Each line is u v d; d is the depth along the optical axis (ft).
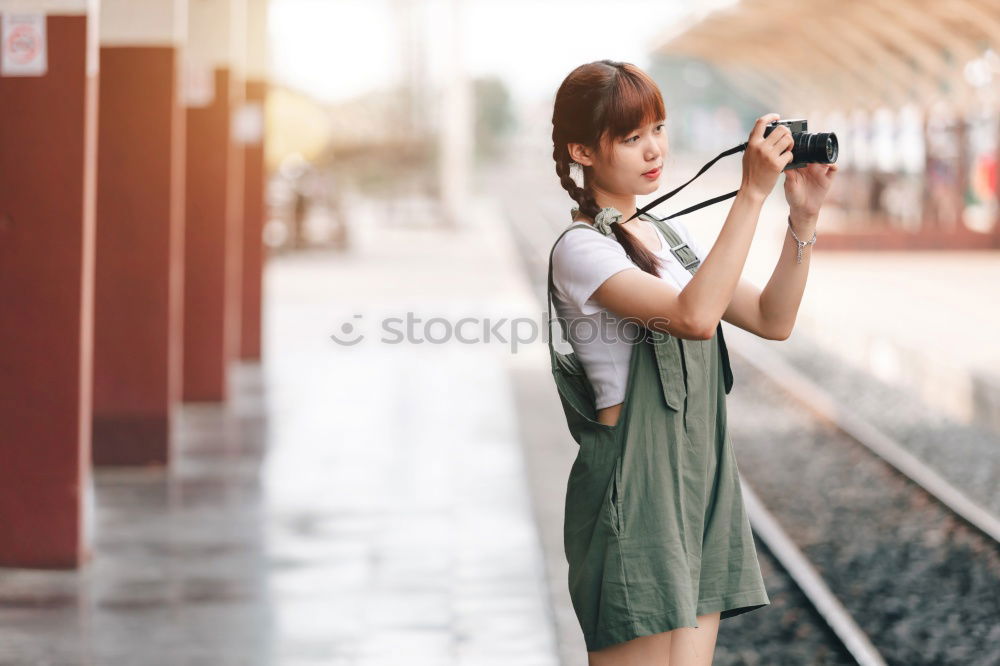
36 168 31.09
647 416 14.26
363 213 210.79
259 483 41.78
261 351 69.31
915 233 133.39
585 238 14.37
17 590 30.22
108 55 42.37
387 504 38.60
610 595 14.20
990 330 78.48
